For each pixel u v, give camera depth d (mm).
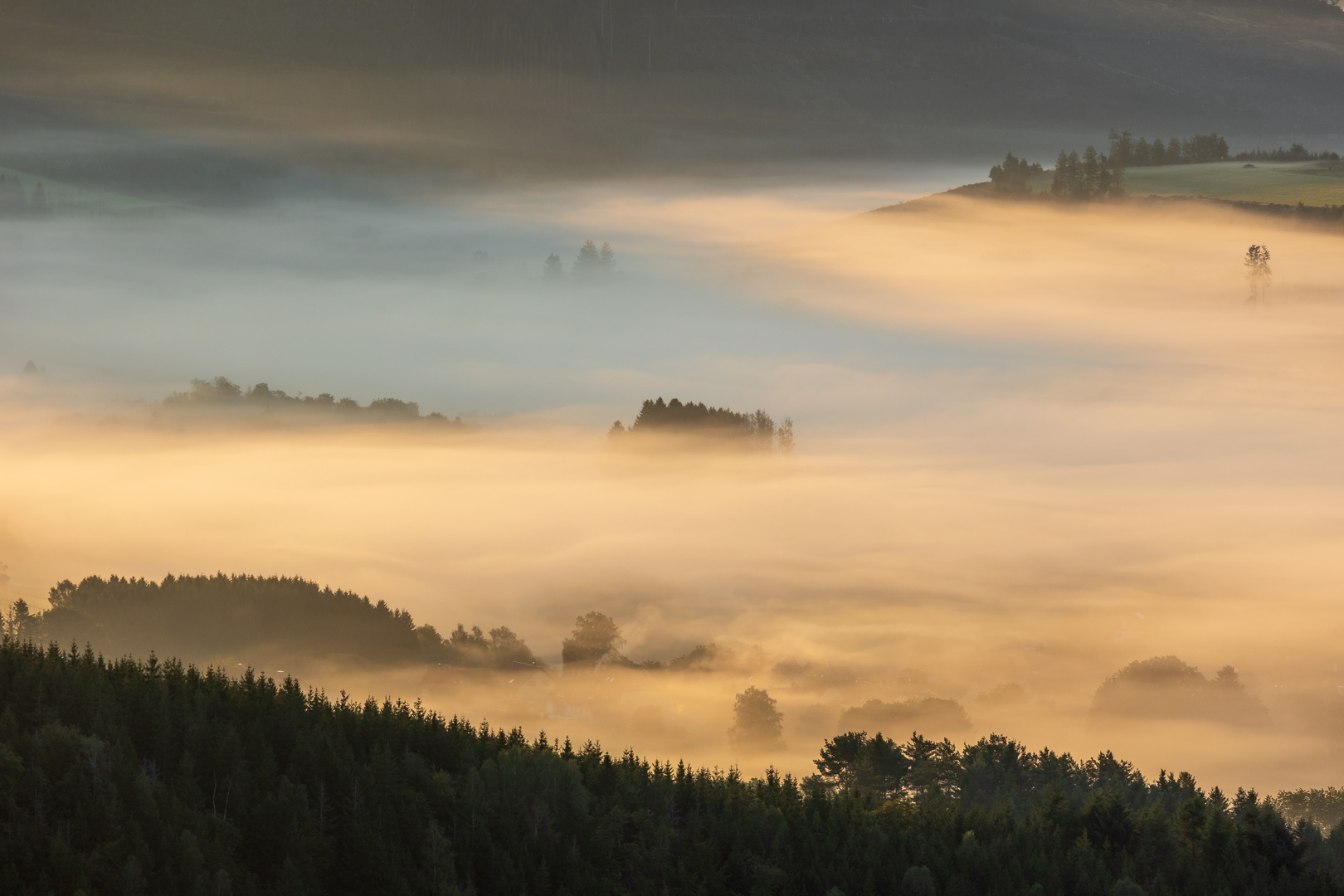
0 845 121625
